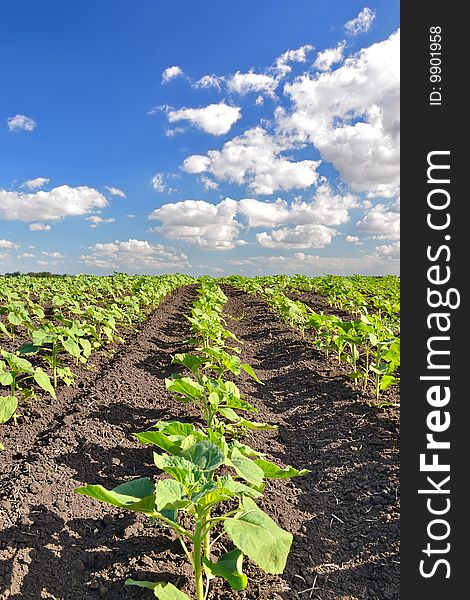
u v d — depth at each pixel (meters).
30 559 3.57
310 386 8.66
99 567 3.65
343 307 16.81
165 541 3.94
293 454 6.23
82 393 7.75
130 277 30.83
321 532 4.53
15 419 6.19
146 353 10.84
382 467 5.50
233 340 13.16
